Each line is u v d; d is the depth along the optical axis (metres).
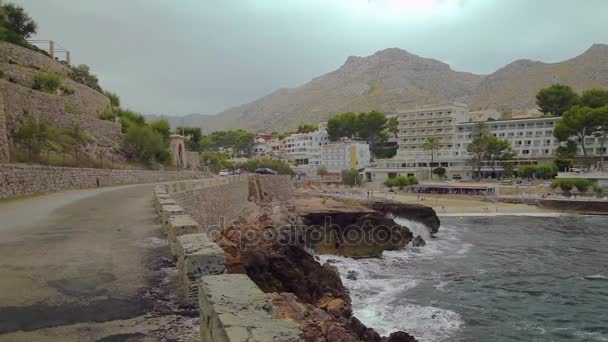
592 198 80.06
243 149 189.62
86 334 5.82
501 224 64.88
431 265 36.69
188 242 8.16
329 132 176.50
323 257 38.97
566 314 24.53
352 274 31.84
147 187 35.59
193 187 24.27
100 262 9.64
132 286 7.97
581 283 30.92
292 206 48.47
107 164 44.41
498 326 22.61
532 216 73.56
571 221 67.06
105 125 52.38
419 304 25.78
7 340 5.54
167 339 5.72
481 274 33.34
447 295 27.72
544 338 21.27
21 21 62.56
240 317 4.21
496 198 89.81
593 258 39.66
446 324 22.67
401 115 147.38
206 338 4.95
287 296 16.31
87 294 7.47
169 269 9.13
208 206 27.55
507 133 123.44
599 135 97.44
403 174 127.00
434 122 140.00
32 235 12.83
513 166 116.00
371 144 168.00
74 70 65.94
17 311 6.60
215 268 7.12
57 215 17.28
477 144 113.25
